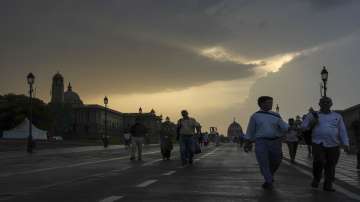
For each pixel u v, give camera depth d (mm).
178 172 18609
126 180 15266
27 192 12023
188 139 23078
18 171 19250
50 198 10883
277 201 10625
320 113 12477
